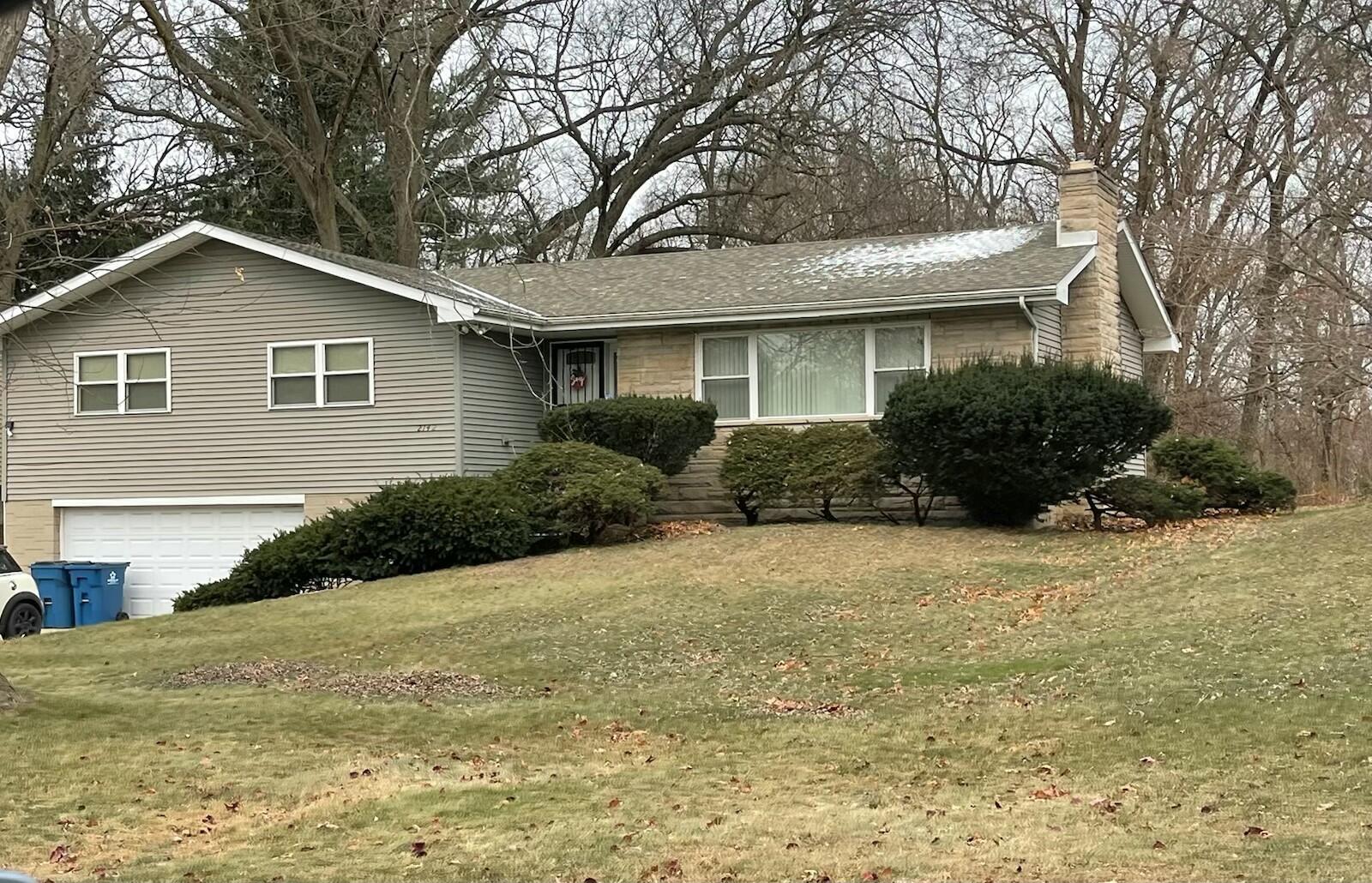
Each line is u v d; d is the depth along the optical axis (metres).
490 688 12.03
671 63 37.28
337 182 33.50
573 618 14.88
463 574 18.14
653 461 21.06
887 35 36.34
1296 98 32.41
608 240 40.41
